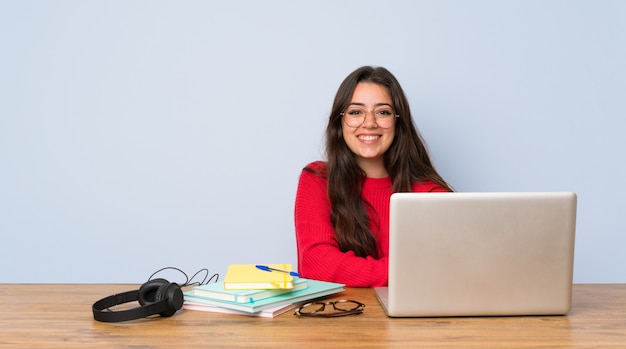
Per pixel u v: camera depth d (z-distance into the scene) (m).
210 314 1.36
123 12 2.74
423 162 2.32
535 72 2.70
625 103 2.70
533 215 1.31
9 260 2.79
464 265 1.30
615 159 2.71
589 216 2.73
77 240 2.79
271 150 2.75
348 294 1.60
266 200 2.76
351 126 2.20
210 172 2.76
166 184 2.77
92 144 2.76
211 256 2.78
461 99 2.71
